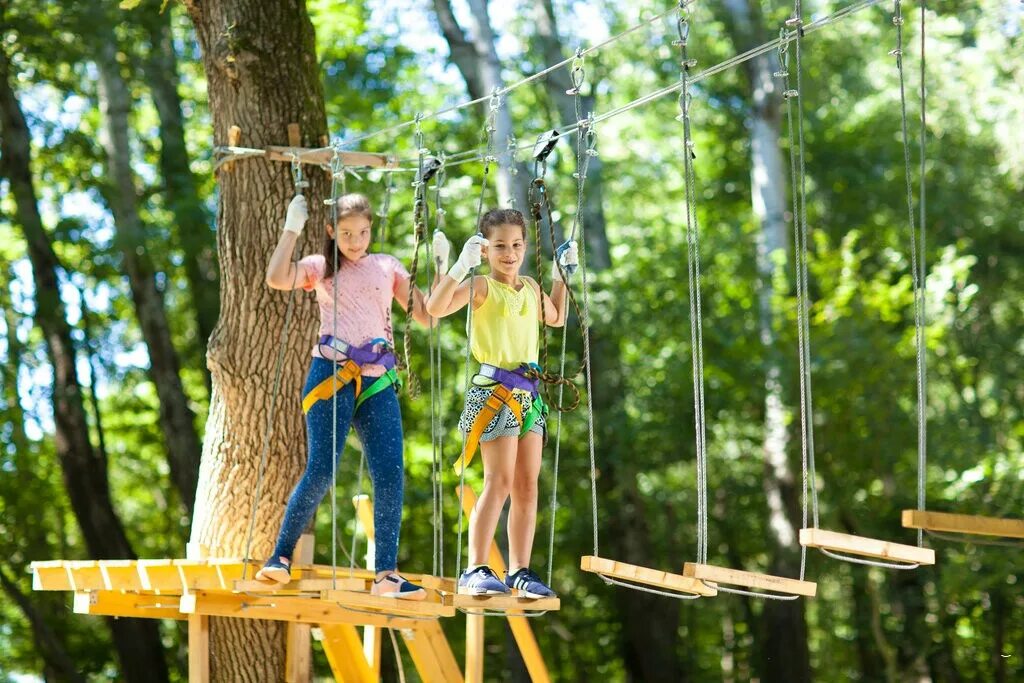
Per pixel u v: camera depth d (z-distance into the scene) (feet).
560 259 20.56
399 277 21.26
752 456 64.18
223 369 28.63
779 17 66.54
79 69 59.11
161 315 58.65
